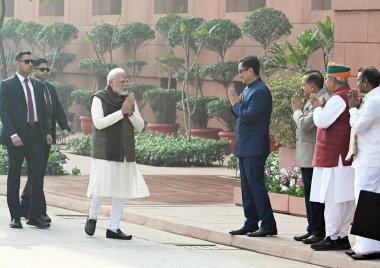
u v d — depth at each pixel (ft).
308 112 40.57
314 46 77.36
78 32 122.93
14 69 131.44
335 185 38.01
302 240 40.29
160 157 82.28
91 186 41.68
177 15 103.55
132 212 48.80
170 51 97.09
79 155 90.58
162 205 52.26
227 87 97.71
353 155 36.70
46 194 55.88
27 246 39.17
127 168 41.65
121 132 41.34
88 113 118.52
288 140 62.80
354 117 36.29
